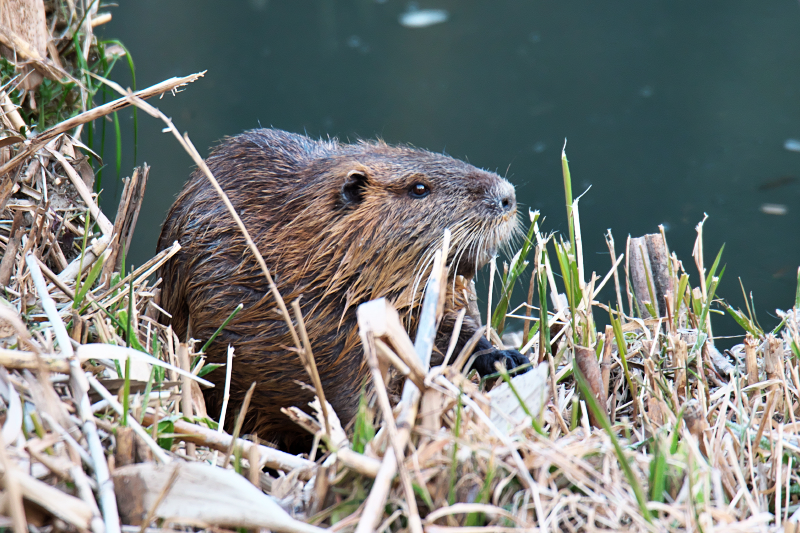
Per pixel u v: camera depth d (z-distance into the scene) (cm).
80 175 750
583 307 687
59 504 378
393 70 2014
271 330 690
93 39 883
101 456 422
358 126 1731
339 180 692
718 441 497
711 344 695
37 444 420
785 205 1432
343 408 701
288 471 520
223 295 700
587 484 448
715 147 1625
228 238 707
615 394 629
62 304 611
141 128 1736
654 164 1585
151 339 646
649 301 811
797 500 497
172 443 508
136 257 1412
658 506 412
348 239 690
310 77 1964
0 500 371
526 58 2077
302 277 689
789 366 630
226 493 412
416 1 2444
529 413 455
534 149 1652
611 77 1938
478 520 422
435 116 1786
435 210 694
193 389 596
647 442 520
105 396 474
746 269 1270
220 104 1823
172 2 2403
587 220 1419
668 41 2144
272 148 744
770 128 1686
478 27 2283
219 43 2141
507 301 771
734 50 2058
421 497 434
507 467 435
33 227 638
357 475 430
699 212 1423
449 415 482
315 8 2406
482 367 695
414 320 716
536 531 406
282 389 702
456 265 710
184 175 1620
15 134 717
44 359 462
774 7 2345
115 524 388
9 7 773
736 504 473
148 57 2011
